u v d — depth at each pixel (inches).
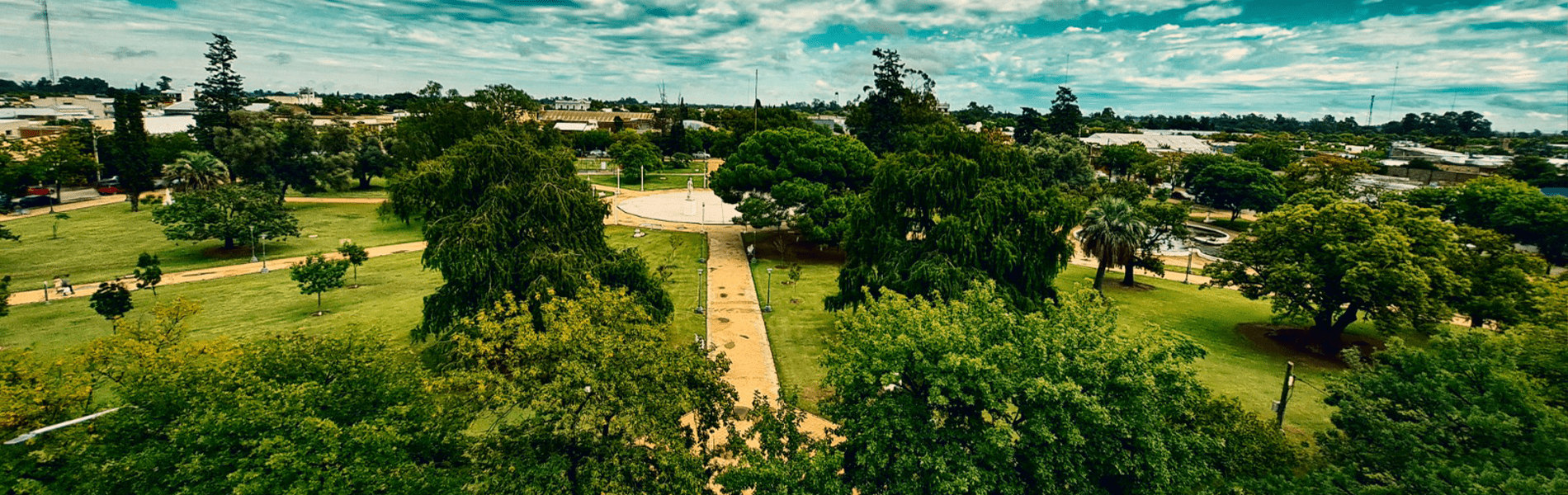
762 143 2319.1
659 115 7249.0
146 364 725.9
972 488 596.4
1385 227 1317.7
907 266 1285.7
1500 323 1320.1
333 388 653.3
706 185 3966.5
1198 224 3282.5
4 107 5999.0
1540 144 7091.5
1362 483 675.4
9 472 552.7
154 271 1528.1
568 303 773.3
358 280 1788.9
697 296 1699.1
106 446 568.1
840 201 2075.5
